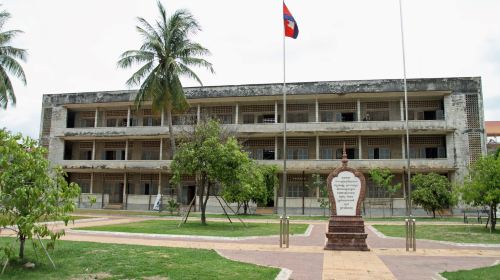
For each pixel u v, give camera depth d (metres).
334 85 38.28
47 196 9.49
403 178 36.69
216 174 21.80
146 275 9.02
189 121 37.78
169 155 42.25
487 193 19.14
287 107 40.75
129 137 42.31
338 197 14.12
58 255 11.35
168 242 15.21
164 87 32.72
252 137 40.00
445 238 17.30
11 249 9.46
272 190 35.91
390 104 39.03
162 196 40.00
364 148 39.06
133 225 22.02
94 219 26.94
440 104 37.94
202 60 32.69
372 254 12.73
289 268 10.26
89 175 44.06
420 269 10.30
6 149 9.26
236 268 9.80
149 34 32.75
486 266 10.79
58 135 43.53
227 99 40.28
